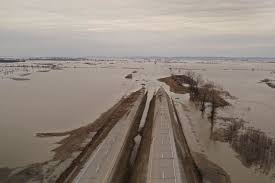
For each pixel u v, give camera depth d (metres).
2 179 35.47
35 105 77.50
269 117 67.31
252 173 37.62
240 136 51.03
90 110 72.06
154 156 39.12
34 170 37.94
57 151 44.47
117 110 70.69
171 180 32.62
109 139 47.34
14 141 48.78
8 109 72.06
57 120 62.28
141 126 59.41
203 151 44.94
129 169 38.62
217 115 67.06
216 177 36.38
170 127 52.88
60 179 34.94
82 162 38.47
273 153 43.41
